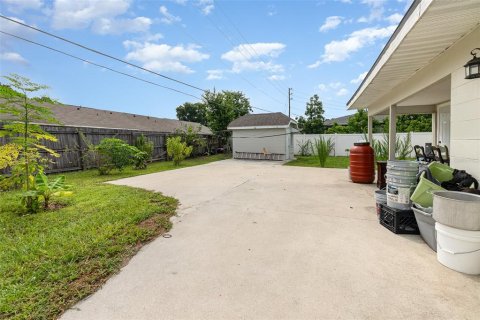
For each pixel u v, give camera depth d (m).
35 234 3.44
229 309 1.91
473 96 2.96
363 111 19.41
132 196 5.58
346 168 10.52
